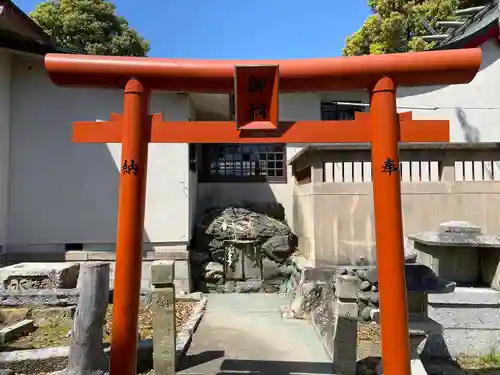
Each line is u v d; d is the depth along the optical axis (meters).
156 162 10.41
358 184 8.82
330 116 12.48
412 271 5.11
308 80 4.03
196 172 12.09
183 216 10.37
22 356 5.04
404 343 3.71
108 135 4.17
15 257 9.94
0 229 9.70
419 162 8.78
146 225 10.27
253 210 11.76
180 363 5.81
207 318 8.22
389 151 3.89
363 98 12.43
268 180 12.57
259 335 7.11
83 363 4.51
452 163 8.71
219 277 10.55
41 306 7.51
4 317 7.18
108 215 10.20
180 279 10.08
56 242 10.07
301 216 10.53
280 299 9.80
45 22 15.99
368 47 17.77
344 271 7.45
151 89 4.16
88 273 4.66
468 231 6.61
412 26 16.75
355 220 8.77
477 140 11.20
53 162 10.20
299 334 7.15
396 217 3.83
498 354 6.39
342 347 5.43
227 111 12.91
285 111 12.41
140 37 18.78
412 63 3.88
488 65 11.17
